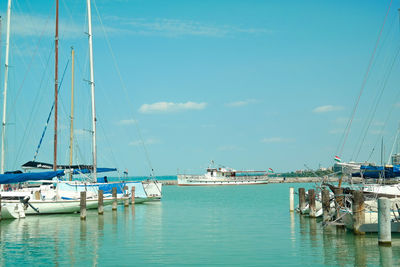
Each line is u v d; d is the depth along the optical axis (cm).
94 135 5434
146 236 2961
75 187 4544
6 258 2266
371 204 2961
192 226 3481
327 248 2470
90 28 5619
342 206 3278
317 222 3659
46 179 4212
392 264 2092
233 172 15512
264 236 2933
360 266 2066
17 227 3416
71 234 3053
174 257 2278
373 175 3300
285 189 11512
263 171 15688
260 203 6116
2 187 4544
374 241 2633
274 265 2100
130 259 2234
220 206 5556
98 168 5797
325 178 3556
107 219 3981
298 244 2616
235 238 2862
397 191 3186
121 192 5306
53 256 2309
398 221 2766
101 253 2384
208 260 2206
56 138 4850
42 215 4234
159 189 6475
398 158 3650
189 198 7531
